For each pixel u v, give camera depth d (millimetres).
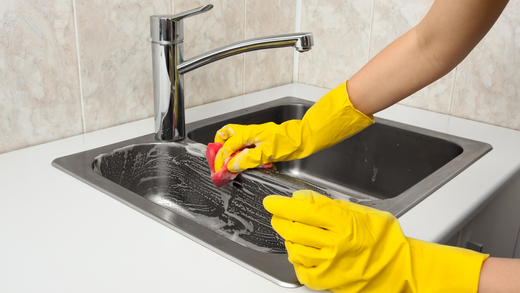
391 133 1182
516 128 1179
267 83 1490
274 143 887
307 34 842
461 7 615
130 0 1027
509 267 511
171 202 1050
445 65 698
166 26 917
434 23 660
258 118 1271
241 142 917
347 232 521
